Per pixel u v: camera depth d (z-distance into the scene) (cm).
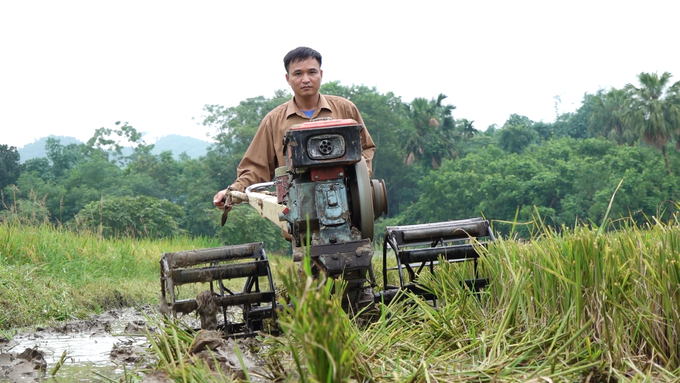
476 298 397
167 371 288
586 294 312
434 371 282
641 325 299
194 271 390
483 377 269
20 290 670
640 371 270
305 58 483
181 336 344
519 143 10162
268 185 480
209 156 7581
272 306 394
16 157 7975
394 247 419
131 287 844
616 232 366
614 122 9075
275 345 333
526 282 350
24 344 474
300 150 360
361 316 404
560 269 326
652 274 298
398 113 9438
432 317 349
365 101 8506
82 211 3084
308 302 213
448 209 6981
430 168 8488
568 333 305
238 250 411
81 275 848
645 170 5838
